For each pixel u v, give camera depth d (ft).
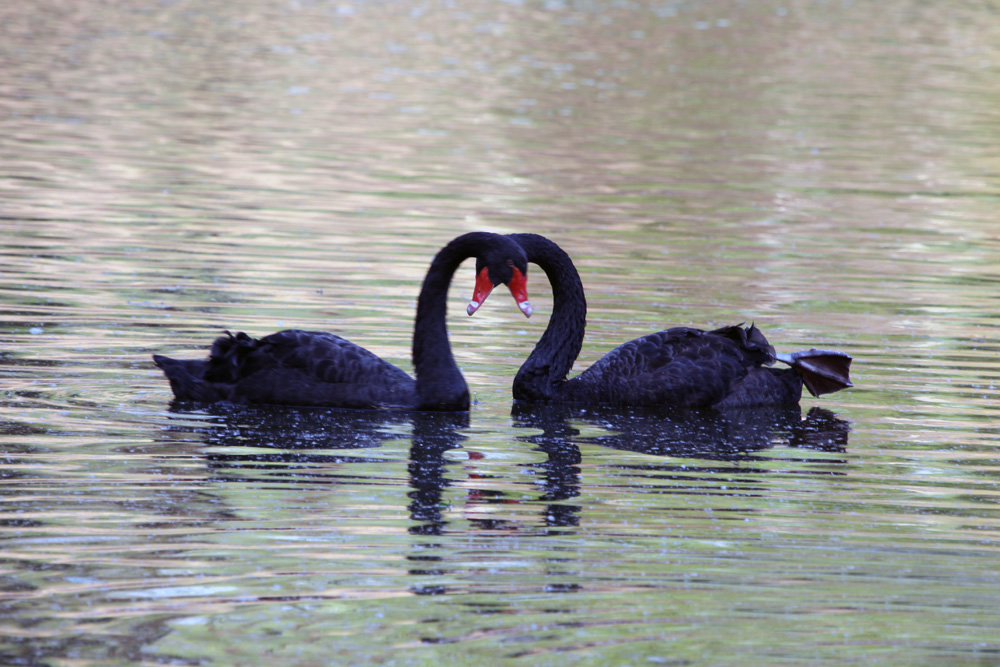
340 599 25.12
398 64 140.46
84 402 39.09
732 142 105.60
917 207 83.61
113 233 64.28
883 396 43.37
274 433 37.09
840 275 62.75
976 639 24.22
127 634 23.32
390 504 31.14
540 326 52.06
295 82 124.98
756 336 43.45
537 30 173.78
